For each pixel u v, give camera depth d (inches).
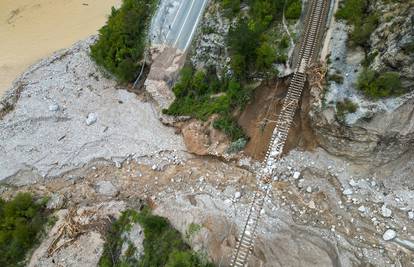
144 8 1806.1
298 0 1368.1
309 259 1096.2
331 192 1249.4
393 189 1221.7
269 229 1188.5
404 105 1099.9
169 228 1211.9
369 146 1182.9
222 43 1464.1
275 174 1305.4
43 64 1941.4
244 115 1393.9
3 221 1368.1
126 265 1168.2
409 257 1111.0
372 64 1145.4
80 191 1472.7
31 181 1557.6
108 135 1579.7
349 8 1250.6
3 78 1963.6
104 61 1759.4
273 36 1357.0
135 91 1694.1
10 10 2279.8
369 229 1175.0
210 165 1409.9
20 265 1274.6
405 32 1041.5
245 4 1473.9
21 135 1652.3
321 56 1259.8
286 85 1315.2
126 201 1381.6
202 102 1498.5
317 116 1213.1
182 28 1696.6
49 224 1364.4
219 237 1170.6
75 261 1227.9
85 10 2209.6
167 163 1466.5
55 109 1692.9
